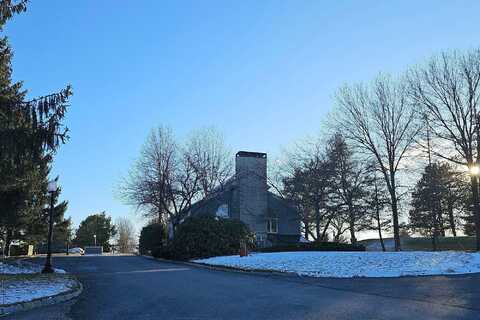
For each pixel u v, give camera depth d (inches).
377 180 1561.3
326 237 1817.2
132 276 802.2
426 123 1425.9
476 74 1379.2
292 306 449.7
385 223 1640.0
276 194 1761.8
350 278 681.0
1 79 844.0
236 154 1742.1
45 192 1604.3
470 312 399.5
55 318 410.9
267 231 1769.2
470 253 932.0
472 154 1390.3
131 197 1619.1
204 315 414.3
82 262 1306.6
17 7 754.2
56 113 682.2
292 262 868.0
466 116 1390.3
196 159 1660.9
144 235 1918.1
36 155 693.9
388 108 1496.1
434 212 1804.9
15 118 675.4
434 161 1547.7
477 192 1395.2
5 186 896.3
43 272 857.5
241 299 502.0
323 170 1571.1
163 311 439.5
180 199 1631.4
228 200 1796.3
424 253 941.2
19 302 462.3
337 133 1656.0
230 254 1232.2
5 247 1729.8
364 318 383.9
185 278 737.6
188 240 1262.3
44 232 1807.3
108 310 452.1
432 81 1646.2
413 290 537.3
